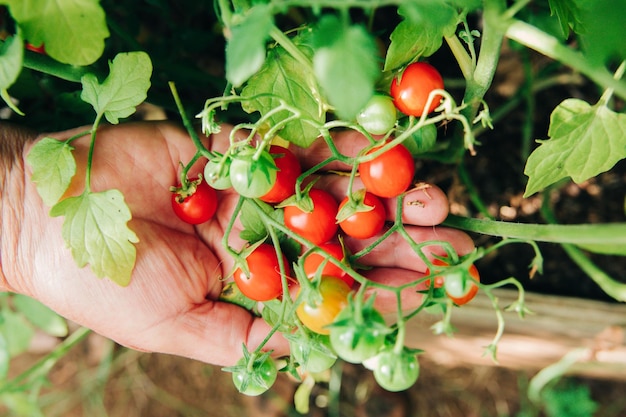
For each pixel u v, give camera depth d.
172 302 0.32
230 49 0.21
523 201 0.46
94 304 0.32
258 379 0.27
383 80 0.28
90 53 0.24
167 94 0.39
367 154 0.27
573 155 0.28
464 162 0.46
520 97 0.43
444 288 0.25
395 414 0.55
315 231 0.28
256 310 0.34
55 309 0.33
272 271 0.28
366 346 0.23
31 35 0.24
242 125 0.25
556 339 0.44
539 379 0.44
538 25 0.36
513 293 0.43
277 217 0.30
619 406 0.53
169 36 0.43
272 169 0.26
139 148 0.32
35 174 0.28
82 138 0.31
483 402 0.56
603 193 0.46
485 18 0.24
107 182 0.31
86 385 0.58
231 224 0.27
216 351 0.33
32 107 0.37
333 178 0.33
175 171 0.33
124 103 0.28
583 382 0.53
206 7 0.43
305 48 0.28
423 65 0.27
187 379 0.59
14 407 0.50
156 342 0.33
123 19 0.42
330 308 0.25
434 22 0.22
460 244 0.32
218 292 0.34
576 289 0.45
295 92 0.28
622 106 0.45
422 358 0.55
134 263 0.28
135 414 0.59
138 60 0.28
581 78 0.45
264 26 0.21
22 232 0.31
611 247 0.34
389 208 0.31
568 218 0.46
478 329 0.44
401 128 0.29
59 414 0.59
